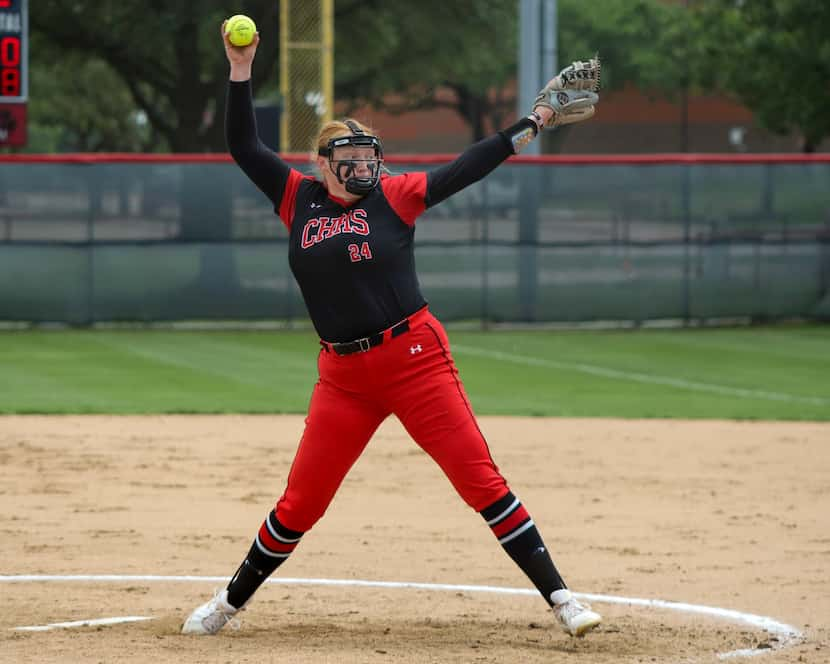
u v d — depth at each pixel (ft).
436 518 107.55
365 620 74.43
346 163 64.80
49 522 103.86
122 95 618.44
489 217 265.34
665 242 269.23
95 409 164.86
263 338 249.34
